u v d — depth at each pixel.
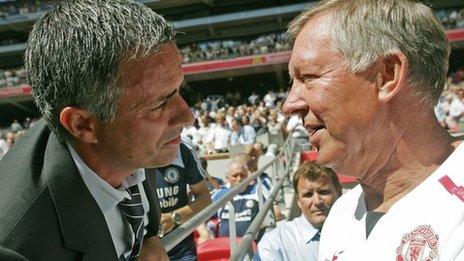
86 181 1.05
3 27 29.47
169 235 1.56
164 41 0.96
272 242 2.66
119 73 0.93
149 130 0.99
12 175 1.00
